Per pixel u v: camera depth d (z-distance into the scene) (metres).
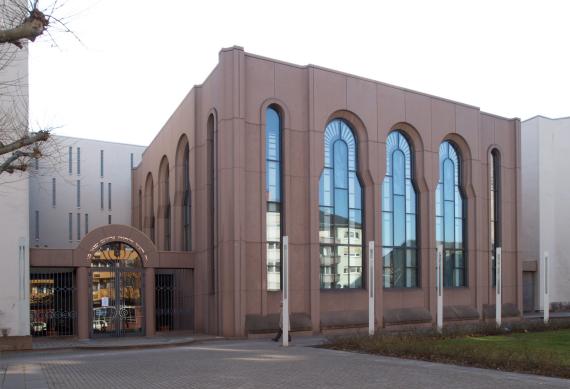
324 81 29.05
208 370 14.75
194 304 29.09
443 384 12.43
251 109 26.92
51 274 27.09
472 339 22.20
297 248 27.83
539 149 46.94
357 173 30.62
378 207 30.59
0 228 23.45
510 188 38.88
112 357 18.89
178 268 28.91
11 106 19.91
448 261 34.69
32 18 9.84
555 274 47.34
